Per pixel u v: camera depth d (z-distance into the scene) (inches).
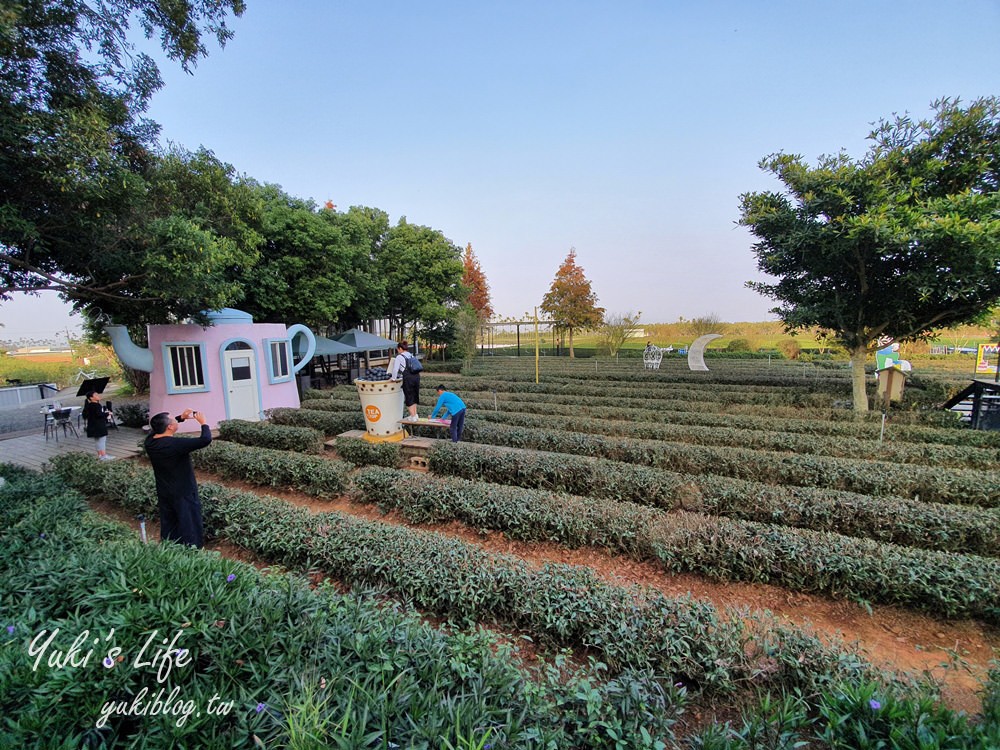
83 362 792.9
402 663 72.4
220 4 214.2
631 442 267.6
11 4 152.8
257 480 239.8
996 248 258.4
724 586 144.4
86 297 277.0
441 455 248.2
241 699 64.4
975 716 79.5
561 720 68.1
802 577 137.3
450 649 79.0
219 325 379.2
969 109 289.3
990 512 160.2
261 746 55.4
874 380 529.7
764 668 93.1
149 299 286.7
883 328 360.5
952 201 273.4
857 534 166.9
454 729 58.6
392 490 201.3
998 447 267.0
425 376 759.7
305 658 74.5
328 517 159.5
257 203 382.3
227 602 84.7
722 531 149.2
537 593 114.7
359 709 61.9
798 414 371.9
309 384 599.5
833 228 314.2
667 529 153.8
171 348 350.9
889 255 313.9
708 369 745.6
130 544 118.9
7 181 187.8
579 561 162.6
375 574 131.3
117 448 341.1
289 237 515.2
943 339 1007.6
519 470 228.4
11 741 55.5
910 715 69.9
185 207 310.3
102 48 206.8
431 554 132.9
